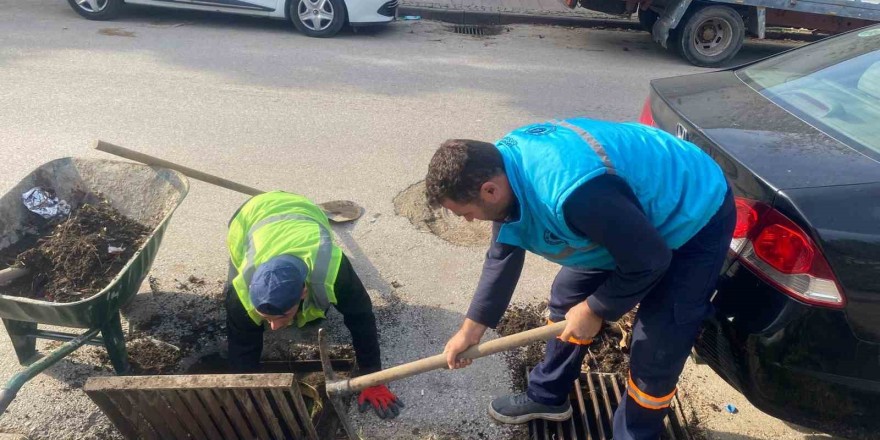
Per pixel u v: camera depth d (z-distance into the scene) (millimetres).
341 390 2332
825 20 8242
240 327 2525
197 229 3947
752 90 2900
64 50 7004
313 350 3094
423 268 3711
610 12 8477
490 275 2178
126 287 2643
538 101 6344
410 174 4711
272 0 8102
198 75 6484
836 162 2188
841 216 1996
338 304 2627
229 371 2963
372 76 6805
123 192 3221
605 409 2850
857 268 1979
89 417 2688
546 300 3486
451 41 8602
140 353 3020
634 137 1899
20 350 2871
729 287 2250
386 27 9078
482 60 7750
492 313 2188
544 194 1715
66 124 5176
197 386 2225
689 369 3014
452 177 1703
